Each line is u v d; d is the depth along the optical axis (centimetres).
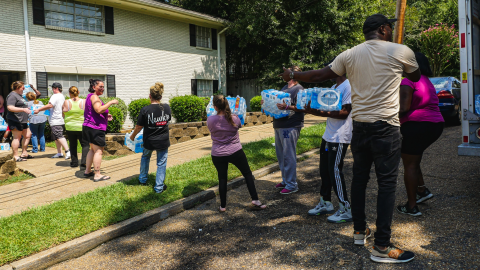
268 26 1620
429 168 570
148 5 1332
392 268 278
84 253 348
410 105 354
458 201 410
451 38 2205
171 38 1524
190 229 395
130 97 1384
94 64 1266
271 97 461
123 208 428
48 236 352
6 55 1063
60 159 758
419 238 325
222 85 1775
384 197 286
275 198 486
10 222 387
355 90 294
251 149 742
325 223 383
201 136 1039
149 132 480
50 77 1173
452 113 976
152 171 617
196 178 551
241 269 297
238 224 400
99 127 556
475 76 404
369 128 284
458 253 291
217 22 1644
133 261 326
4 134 894
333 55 1562
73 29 1203
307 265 295
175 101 1181
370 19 289
